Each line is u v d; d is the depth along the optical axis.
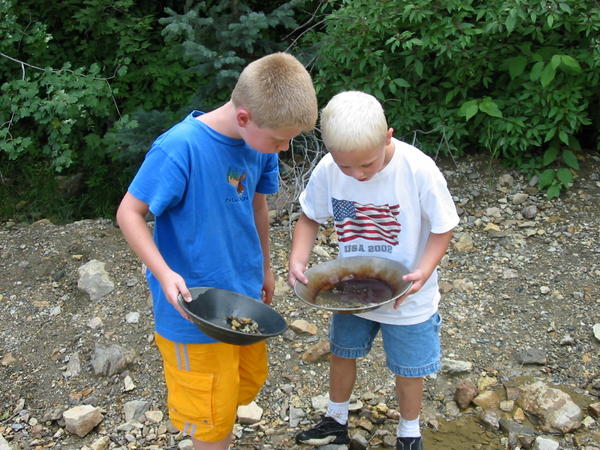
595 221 4.36
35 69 5.93
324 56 5.09
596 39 4.61
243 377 2.59
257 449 2.84
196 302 2.19
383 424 2.96
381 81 4.77
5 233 4.68
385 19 4.72
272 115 1.97
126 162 5.85
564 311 3.60
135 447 2.89
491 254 4.15
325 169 2.38
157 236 2.26
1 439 2.91
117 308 3.77
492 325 3.55
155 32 6.32
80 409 3.02
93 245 4.42
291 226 4.50
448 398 3.10
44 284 4.05
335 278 2.41
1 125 5.27
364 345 2.57
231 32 4.94
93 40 6.32
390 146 2.23
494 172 4.94
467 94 5.14
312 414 3.02
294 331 3.52
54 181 5.95
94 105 5.22
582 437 2.82
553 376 3.19
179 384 2.34
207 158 2.13
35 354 3.47
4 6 5.35
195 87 6.03
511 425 2.89
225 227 2.24
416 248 2.36
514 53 4.96
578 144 4.92
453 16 4.68
